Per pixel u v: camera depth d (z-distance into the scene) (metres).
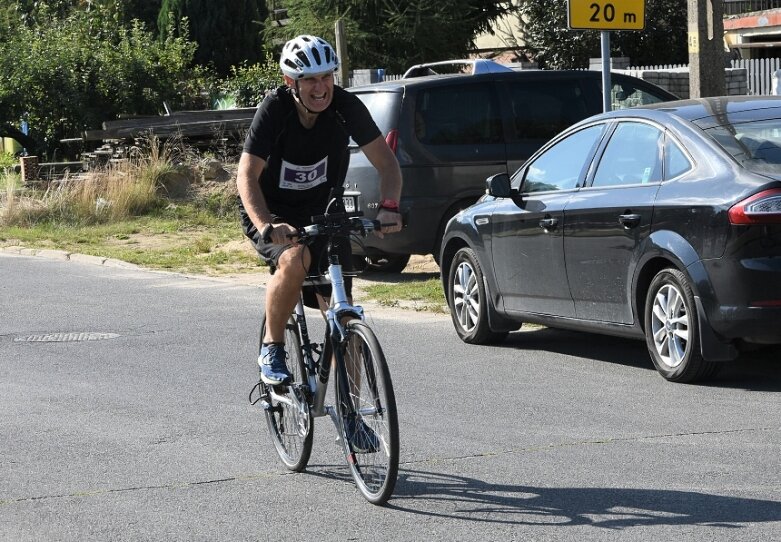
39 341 14.70
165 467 8.80
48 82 38.62
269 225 7.58
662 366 11.13
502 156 18.47
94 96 39.41
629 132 11.83
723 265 10.35
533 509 7.47
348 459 7.84
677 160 11.12
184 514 7.64
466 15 49.59
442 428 9.70
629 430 9.43
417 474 8.38
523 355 12.89
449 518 7.36
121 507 7.83
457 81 18.52
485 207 13.48
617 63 31.44
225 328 15.30
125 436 9.79
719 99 11.88
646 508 7.40
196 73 43.09
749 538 6.76
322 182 8.25
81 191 30.16
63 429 10.09
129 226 28.42
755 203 10.16
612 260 11.52
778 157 10.65
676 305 10.89
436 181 18.20
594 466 8.41
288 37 50.56
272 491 8.12
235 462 8.91
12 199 30.20
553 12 46.34
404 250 18.39
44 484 8.41
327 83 7.75
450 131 18.34
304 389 8.20
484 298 13.43
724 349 10.58
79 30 41.53
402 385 11.48
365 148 8.04
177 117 33.84
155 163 31.39
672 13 45.12
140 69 39.38
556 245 12.20
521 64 40.75
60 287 19.70
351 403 7.74
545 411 10.20
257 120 7.88
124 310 17.06
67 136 40.19
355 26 48.28
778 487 7.76
